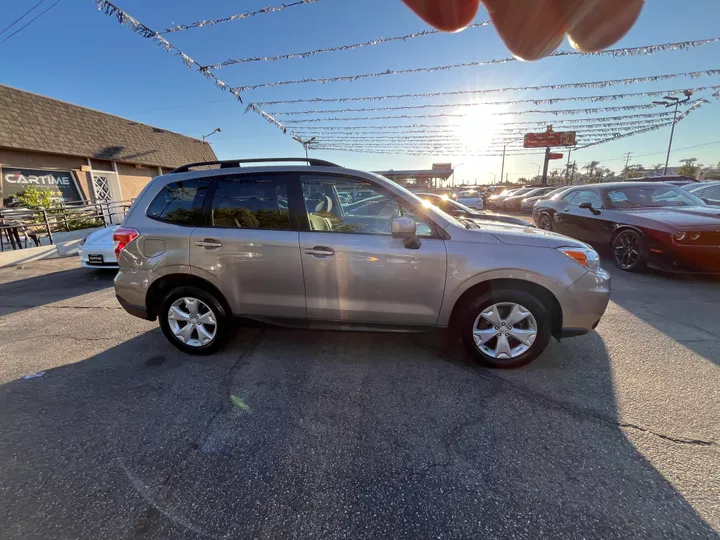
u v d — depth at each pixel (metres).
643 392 2.37
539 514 1.49
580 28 0.68
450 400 2.33
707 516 1.46
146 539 1.40
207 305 2.93
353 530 1.43
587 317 2.57
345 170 2.78
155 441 1.99
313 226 2.73
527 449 1.88
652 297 4.32
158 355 3.07
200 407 2.31
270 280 2.78
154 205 2.98
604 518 1.46
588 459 1.79
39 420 2.19
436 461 1.80
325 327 2.82
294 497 1.60
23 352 3.17
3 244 8.80
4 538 1.41
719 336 3.20
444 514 1.50
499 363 2.69
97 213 11.66
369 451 1.89
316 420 2.16
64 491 1.65
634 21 0.65
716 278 5.13
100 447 1.95
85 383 2.63
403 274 2.61
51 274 6.43
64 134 11.66
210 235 2.81
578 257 2.55
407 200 2.67
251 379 2.64
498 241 2.59
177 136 17.19
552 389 2.43
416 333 2.76
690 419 2.09
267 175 2.82
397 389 2.47
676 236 4.82
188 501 1.58
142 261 2.94
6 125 10.02
